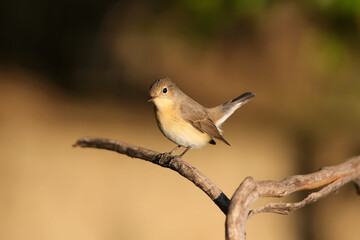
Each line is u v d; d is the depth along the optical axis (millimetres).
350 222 12031
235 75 17469
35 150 15008
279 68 16766
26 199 12664
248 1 7723
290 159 14133
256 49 17047
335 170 3566
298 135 14727
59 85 19188
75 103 17859
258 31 16438
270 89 17047
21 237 11656
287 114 15867
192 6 8359
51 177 13719
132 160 14680
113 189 13242
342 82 10289
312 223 12016
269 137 15086
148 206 12672
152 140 15219
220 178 13289
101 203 12750
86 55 19828
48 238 11797
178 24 9734
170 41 17203
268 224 11914
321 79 10117
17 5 20109
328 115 14367
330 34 7742
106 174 13977
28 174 13844
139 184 13633
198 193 13250
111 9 19391
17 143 15219
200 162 14078
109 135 15406
